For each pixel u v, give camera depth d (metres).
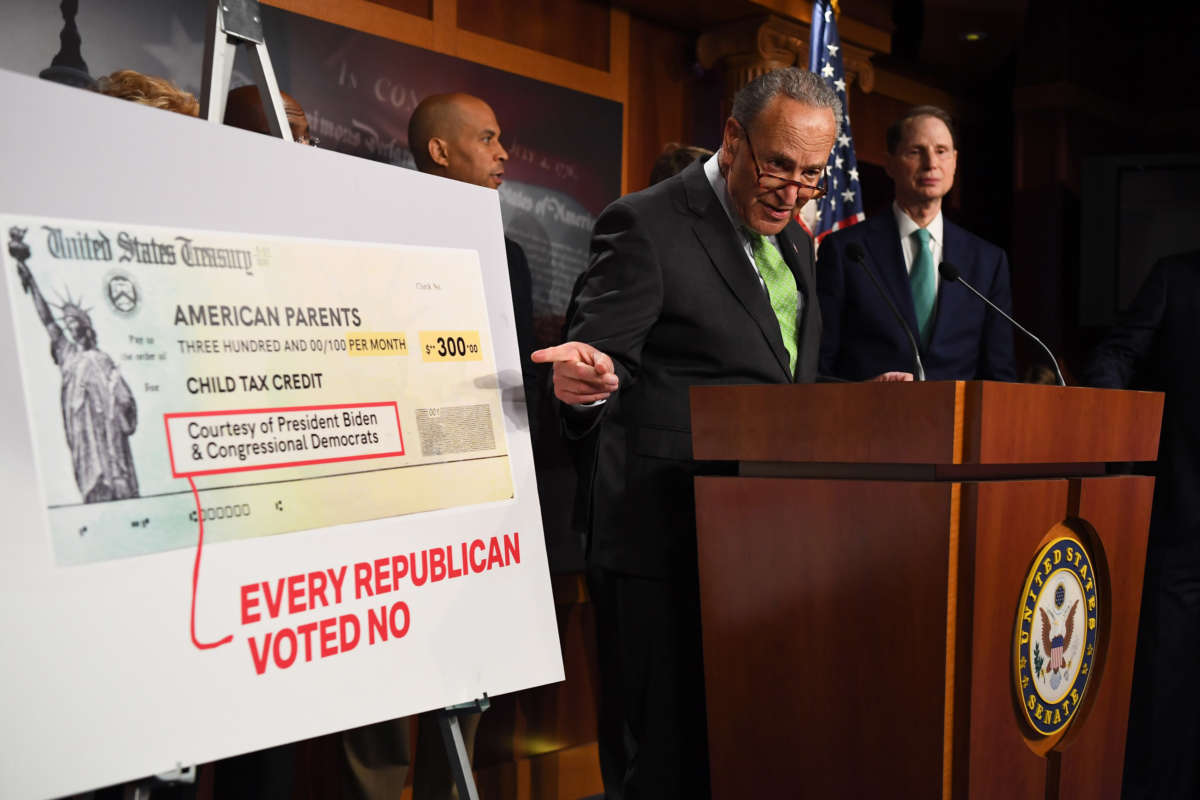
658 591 1.85
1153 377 2.89
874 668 1.51
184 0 2.48
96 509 1.06
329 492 1.26
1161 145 5.89
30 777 0.97
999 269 3.05
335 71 2.77
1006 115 5.71
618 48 3.53
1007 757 1.53
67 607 1.02
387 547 1.31
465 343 1.47
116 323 1.10
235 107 1.93
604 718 2.06
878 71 5.01
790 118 1.86
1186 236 5.11
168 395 1.13
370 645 1.27
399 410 1.36
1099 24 5.69
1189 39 5.84
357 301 1.34
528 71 3.24
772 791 1.63
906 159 3.05
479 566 1.42
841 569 1.55
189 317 1.16
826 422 1.56
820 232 3.62
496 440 1.48
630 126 3.58
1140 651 2.85
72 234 1.08
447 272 1.47
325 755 2.50
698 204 1.95
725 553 1.68
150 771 1.05
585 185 3.41
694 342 1.89
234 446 1.18
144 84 1.70
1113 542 1.75
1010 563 1.50
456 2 3.05
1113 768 1.82
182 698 1.09
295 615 1.20
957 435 1.43
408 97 2.94
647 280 1.86
